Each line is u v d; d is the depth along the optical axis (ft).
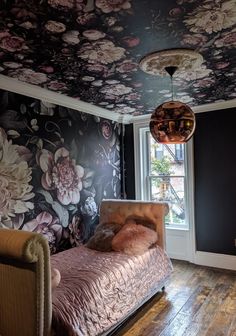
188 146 13.89
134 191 15.64
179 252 14.26
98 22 5.72
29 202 10.11
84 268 8.48
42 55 7.32
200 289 10.75
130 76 8.95
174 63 7.77
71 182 12.01
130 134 15.78
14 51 7.05
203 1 5.08
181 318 8.73
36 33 6.15
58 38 6.40
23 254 5.42
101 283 7.79
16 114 9.75
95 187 13.48
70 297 6.84
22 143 9.93
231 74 8.91
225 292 10.43
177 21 5.75
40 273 5.74
